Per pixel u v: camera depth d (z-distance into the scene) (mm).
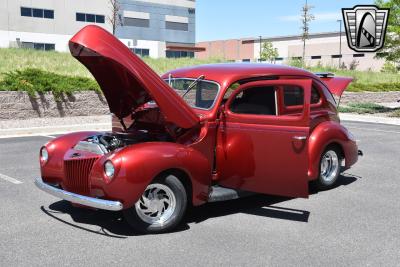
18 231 4828
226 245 4469
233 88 5539
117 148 4973
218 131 5367
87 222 5145
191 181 4859
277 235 4777
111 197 4457
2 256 4156
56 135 12141
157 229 4746
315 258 4176
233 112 5387
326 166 6695
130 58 4602
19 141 11031
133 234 4762
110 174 4438
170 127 5191
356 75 34438
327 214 5543
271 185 5137
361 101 25969
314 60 75812
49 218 5273
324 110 6629
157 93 4758
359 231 4934
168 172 4754
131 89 5227
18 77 15070
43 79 15258
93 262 4039
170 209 4809
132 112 5703
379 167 8484
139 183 4453
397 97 28031
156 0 74938
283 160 5012
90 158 4793
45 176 5340
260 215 5473
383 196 6426
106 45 4473
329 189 6809
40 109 14898
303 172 4902
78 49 4648
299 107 5992
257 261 4090
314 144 6242
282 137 5004
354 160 7066
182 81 5836
